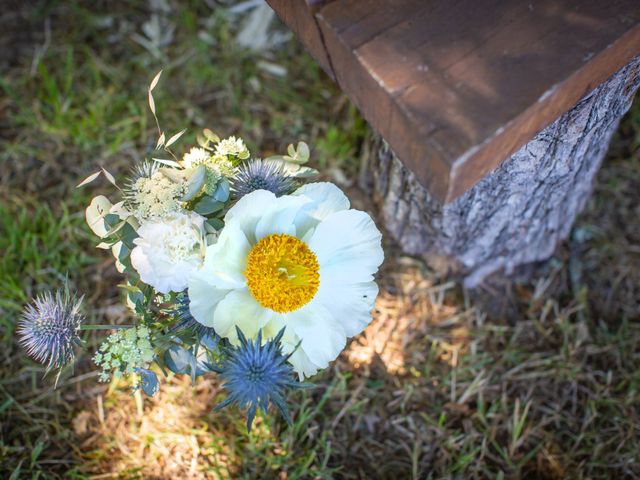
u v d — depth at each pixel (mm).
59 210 607
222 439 512
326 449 510
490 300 584
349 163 618
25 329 386
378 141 532
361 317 395
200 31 700
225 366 363
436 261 579
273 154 640
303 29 372
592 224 619
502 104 318
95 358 371
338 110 645
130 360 362
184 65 681
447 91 321
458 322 573
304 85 676
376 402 536
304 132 649
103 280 575
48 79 633
